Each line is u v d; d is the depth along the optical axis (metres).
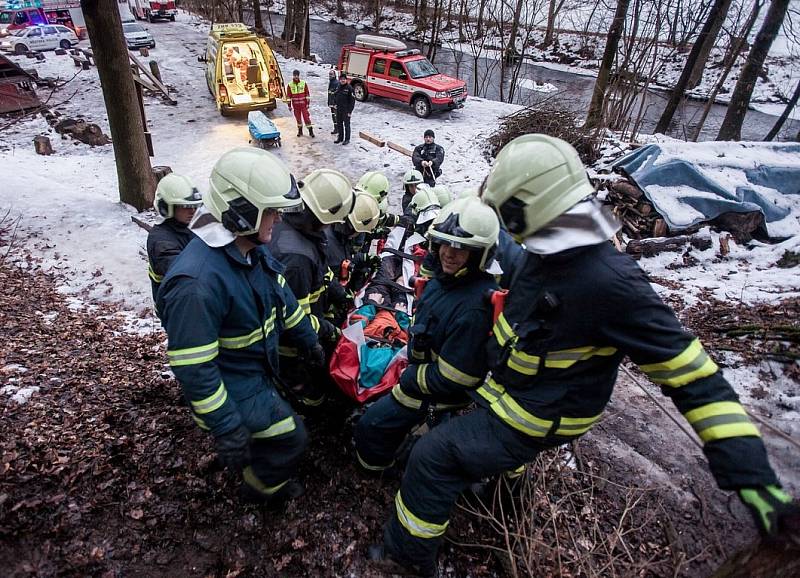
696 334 4.55
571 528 2.67
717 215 7.30
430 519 2.19
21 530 2.41
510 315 2.01
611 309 1.68
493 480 2.79
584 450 3.21
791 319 4.57
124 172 8.07
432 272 2.54
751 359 4.02
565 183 1.71
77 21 23.95
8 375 3.63
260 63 15.08
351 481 2.91
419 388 2.44
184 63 19.97
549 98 12.62
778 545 1.46
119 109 7.63
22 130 12.37
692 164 7.68
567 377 1.89
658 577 2.44
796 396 3.61
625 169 8.09
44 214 7.72
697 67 23.02
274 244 2.75
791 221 7.46
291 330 2.63
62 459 2.80
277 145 12.75
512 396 2.04
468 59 29.22
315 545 2.54
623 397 3.77
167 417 3.27
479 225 2.10
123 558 2.38
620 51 15.29
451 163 11.91
